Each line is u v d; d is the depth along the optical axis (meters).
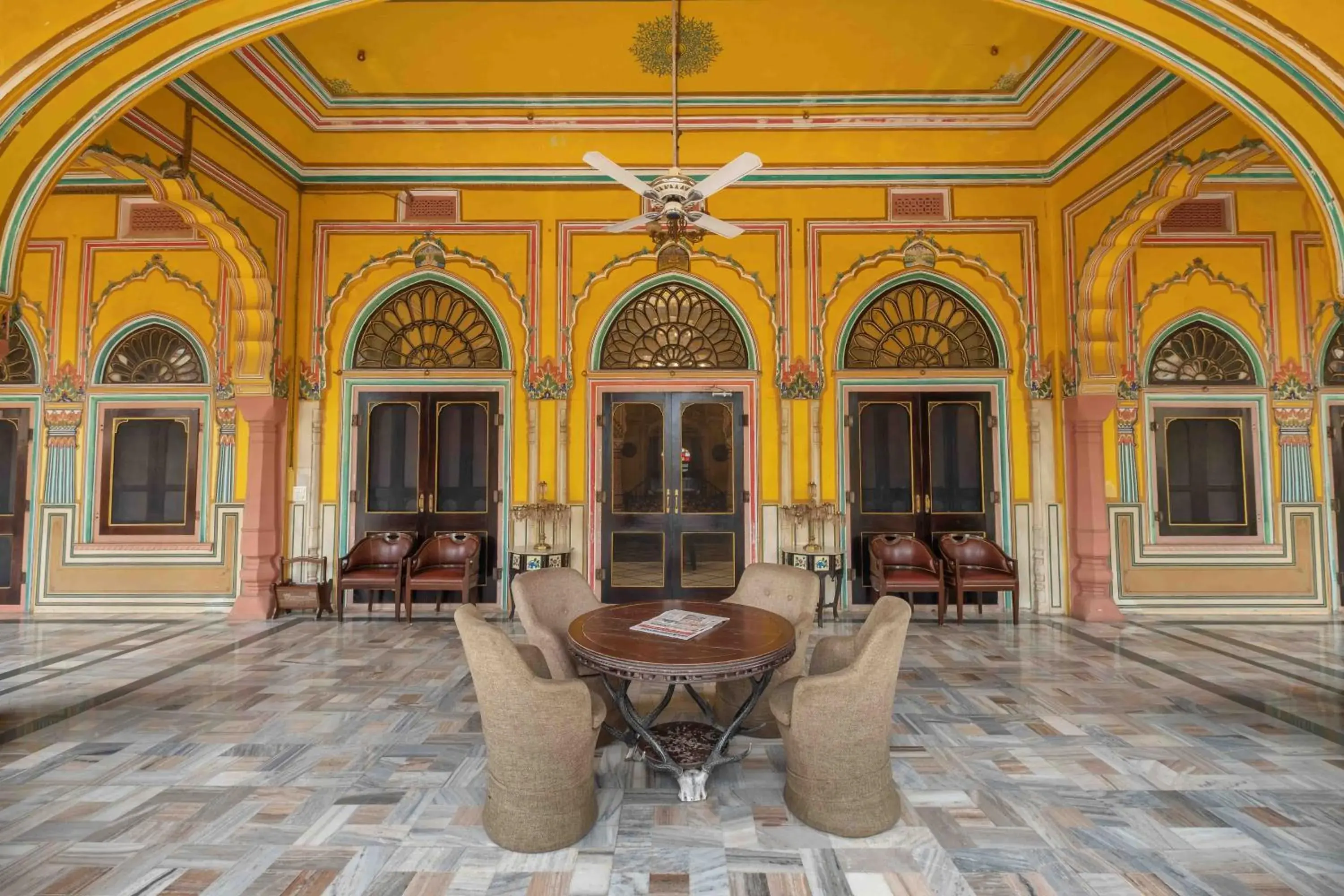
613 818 2.72
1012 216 6.74
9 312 3.50
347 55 5.34
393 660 4.93
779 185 6.79
